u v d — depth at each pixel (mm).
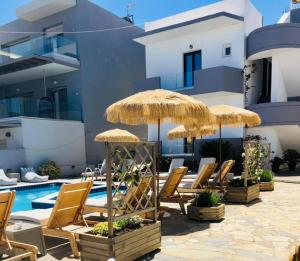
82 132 20000
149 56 20297
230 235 5543
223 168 9719
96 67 21156
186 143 18094
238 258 4418
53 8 20688
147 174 4879
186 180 10641
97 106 21062
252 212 7316
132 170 4586
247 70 17125
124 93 23328
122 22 23578
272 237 5367
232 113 8984
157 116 6113
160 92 6645
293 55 16062
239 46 16750
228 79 16156
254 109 16297
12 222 5090
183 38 18766
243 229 5898
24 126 17078
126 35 23781
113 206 4293
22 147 17094
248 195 8422
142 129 24844
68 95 20891
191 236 5535
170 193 7773
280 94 16969
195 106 6250
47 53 18953
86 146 20156
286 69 16875
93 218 6348
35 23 22594
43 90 22203
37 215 5609
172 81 19312
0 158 15891
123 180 4461
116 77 22703
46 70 20234
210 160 11523
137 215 4902
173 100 6172
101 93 21422
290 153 16469
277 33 15328
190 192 8578
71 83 20672
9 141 17844
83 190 5363
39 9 20750
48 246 5223
